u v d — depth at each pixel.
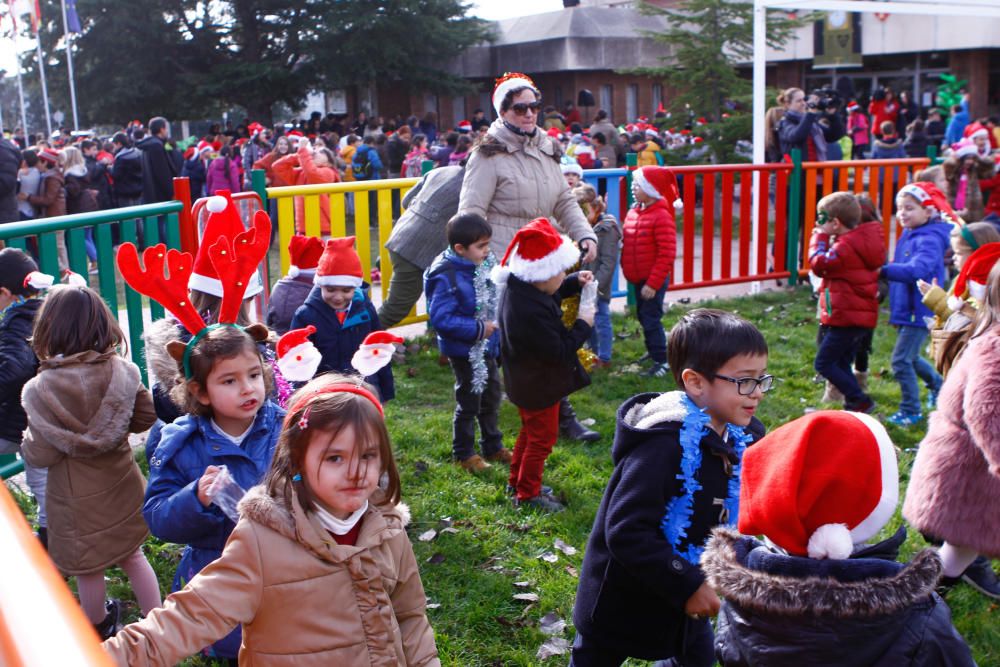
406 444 5.42
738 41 16.38
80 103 35.66
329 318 4.40
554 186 5.75
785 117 11.32
